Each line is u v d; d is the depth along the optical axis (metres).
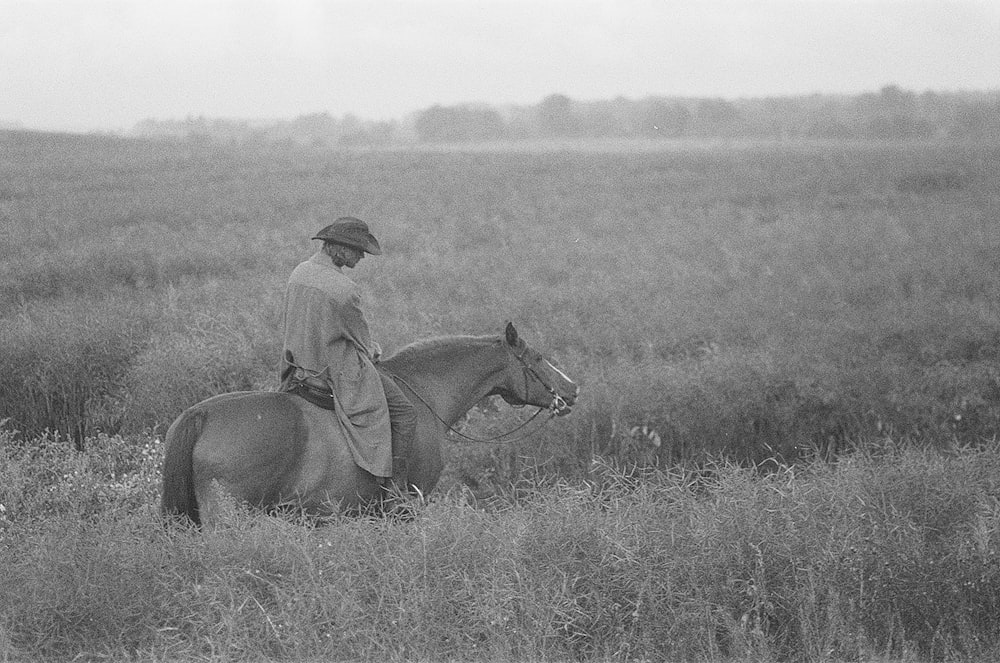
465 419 10.80
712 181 37.97
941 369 11.80
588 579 6.37
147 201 28.53
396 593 6.05
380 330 13.41
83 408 11.95
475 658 5.89
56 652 5.79
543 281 17.98
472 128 158.12
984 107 122.12
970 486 7.89
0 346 12.19
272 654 5.82
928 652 6.37
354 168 46.19
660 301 15.82
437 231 24.42
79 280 17.61
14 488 8.54
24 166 41.03
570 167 47.53
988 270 17.38
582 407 10.88
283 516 6.91
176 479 6.87
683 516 6.99
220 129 190.88
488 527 6.67
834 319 14.37
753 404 11.25
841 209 29.56
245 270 18.75
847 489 7.70
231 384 11.70
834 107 177.62
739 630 6.12
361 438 7.22
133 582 6.04
